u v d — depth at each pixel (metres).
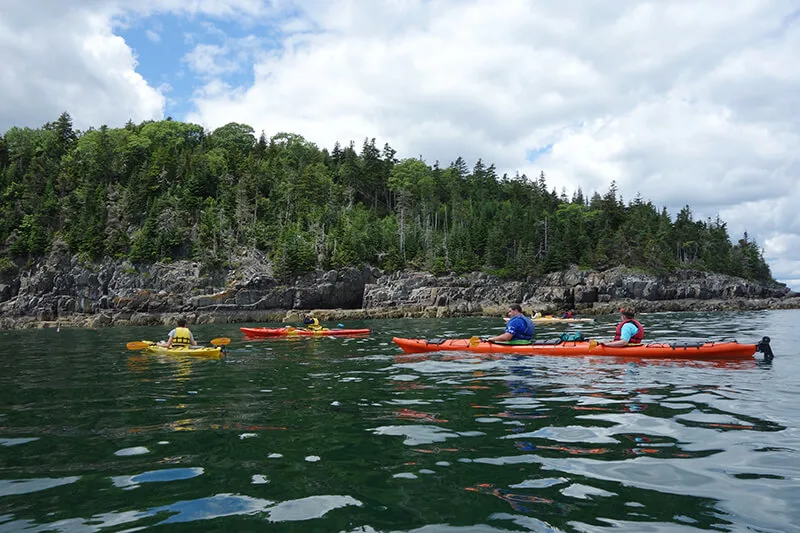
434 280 70.00
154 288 63.22
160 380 10.40
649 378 9.46
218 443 5.72
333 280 65.94
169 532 3.54
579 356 12.65
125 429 6.43
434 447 5.41
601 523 3.58
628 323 13.01
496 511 3.80
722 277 83.31
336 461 5.02
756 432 5.79
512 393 8.22
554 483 4.34
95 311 63.28
